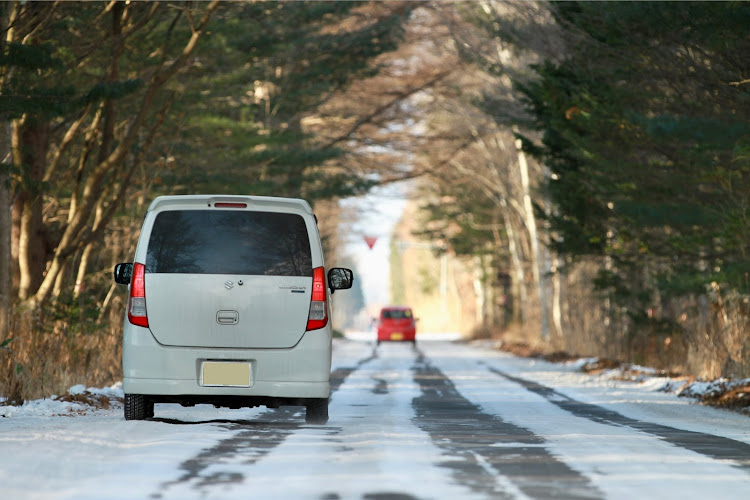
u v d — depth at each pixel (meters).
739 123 41.12
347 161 105.38
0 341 35.78
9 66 36.38
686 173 45.56
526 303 118.56
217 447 19.81
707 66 44.00
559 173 58.16
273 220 24.94
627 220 51.59
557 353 80.88
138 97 57.22
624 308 69.38
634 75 45.47
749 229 40.62
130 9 49.03
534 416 30.62
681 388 44.75
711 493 15.34
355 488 15.09
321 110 101.62
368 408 33.41
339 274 27.27
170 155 63.69
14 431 21.56
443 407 34.34
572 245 59.22
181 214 24.89
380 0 84.12
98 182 49.31
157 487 14.93
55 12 45.03
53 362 36.81
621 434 24.42
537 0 59.75
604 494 14.98
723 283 44.78
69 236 48.75
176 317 24.45
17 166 38.25
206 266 24.64
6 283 38.91
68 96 37.62
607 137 47.03
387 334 122.81
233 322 24.48
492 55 79.19
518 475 16.73
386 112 102.50
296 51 82.25
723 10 38.31
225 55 62.91
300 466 17.33
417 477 16.27
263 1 56.94
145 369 24.34
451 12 82.38
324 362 24.66
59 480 15.45
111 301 51.31
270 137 73.69
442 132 103.81
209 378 24.36
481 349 110.00
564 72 50.81
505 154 105.38
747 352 44.31
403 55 98.00
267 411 31.09
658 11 40.22
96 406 32.25
